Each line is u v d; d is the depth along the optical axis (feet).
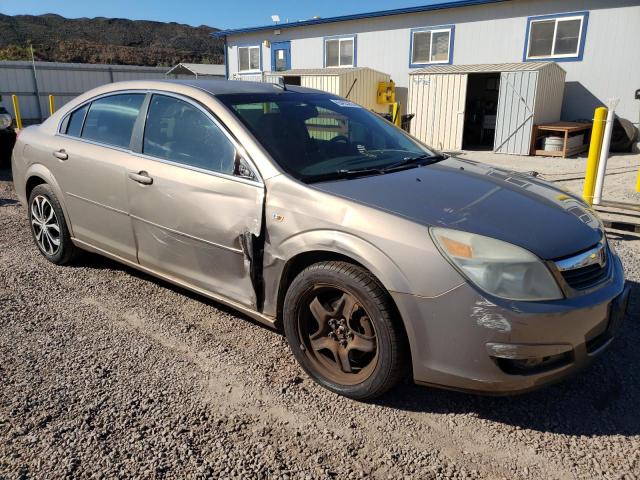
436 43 57.41
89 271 14.98
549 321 7.76
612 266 9.37
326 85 56.49
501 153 48.98
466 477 7.59
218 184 10.47
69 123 14.44
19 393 9.26
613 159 43.21
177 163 11.30
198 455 7.89
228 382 9.77
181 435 8.31
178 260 11.53
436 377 8.33
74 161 13.53
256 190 9.93
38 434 8.24
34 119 79.51
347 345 9.29
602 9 47.60
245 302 10.48
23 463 7.64
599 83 49.21
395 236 8.36
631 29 46.70
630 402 9.37
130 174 12.00
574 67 50.16
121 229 12.66
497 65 50.98
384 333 8.54
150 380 9.76
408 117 48.42
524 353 7.78
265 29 71.61
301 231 9.29
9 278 14.39
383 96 58.80
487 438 8.43
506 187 10.32
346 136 12.00
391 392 9.61
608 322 8.74
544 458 7.98
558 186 11.59
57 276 14.61
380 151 11.91
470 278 7.89
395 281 8.24
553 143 46.44
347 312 9.11
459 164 12.05
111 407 8.94
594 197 21.42
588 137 50.24
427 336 8.19
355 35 63.31
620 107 48.62
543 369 8.09
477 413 9.04
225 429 8.49
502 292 7.83
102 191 12.82
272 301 10.05
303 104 12.32
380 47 61.62
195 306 12.85
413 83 53.26
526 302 7.79
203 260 11.00
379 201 9.02
